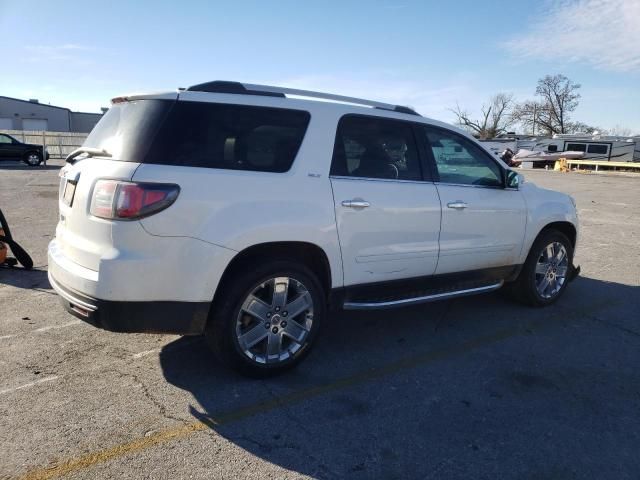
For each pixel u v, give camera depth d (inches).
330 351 167.0
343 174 152.0
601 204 620.7
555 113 2972.4
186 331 132.1
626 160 1594.5
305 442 117.2
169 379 143.7
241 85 143.1
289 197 139.5
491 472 109.0
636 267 294.5
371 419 127.4
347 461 111.1
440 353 167.9
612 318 205.9
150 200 122.6
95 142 143.5
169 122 130.2
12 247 243.1
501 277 200.8
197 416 126.0
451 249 177.3
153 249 124.3
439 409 133.1
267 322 141.8
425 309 211.5
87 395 133.7
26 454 109.0
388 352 167.6
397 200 160.2
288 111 145.6
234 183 132.2
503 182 193.8
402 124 169.0
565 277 222.1
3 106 2149.4
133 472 104.9
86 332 174.1
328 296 153.9
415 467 109.9
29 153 1029.8
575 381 150.9
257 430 121.1
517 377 152.4
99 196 125.6
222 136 134.8
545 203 208.2
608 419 130.8
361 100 164.7
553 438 121.8
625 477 108.8
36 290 217.6
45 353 157.5
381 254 159.2
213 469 106.8
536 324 197.2
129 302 124.6
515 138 1932.8
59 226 151.5
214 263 129.2
